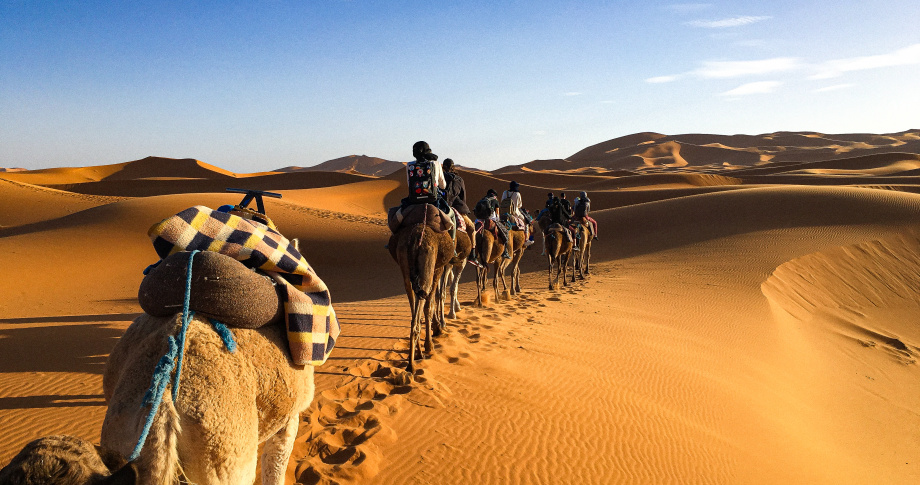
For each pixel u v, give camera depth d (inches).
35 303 756.6
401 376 319.6
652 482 267.7
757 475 314.3
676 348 505.4
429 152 357.7
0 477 69.4
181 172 5128.0
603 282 836.6
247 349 111.4
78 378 312.7
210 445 94.7
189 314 106.4
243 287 111.7
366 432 255.1
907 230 1246.3
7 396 279.7
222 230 124.4
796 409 469.1
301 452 234.7
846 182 3078.2
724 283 836.0
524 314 561.0
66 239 1157.7
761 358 554.9
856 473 384.8
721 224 1365.7
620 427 313.7
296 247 148.4
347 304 666.2
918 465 441.1
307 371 131.9
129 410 92.3
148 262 1088.8
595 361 421.7
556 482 245.9
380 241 1337.4
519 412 303.4
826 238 1173.1
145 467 84.9
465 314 533.0
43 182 4057.6
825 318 856.9
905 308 982.4
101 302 768.9
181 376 95.7
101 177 4810.5
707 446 325.4
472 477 237.1
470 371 350.9
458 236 383.6
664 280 852.6
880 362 728.3
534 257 1277.1
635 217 1541.6
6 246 1096.2
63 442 73.4
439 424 275.4
